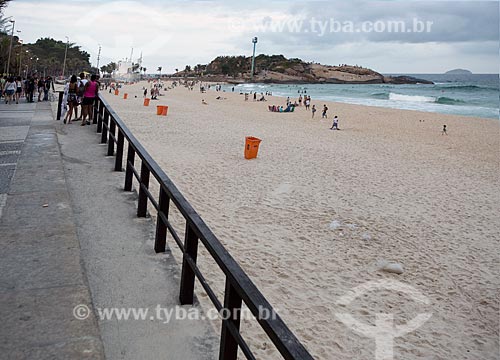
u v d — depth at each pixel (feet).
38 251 12.28
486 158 64.90
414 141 80.33
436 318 17.56
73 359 7.90
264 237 24.34
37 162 22.48
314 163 48.55
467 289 20.48
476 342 16.16
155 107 117.70
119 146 21.50
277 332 5.50
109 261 12.39
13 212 15.25
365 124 109.91
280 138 69.56
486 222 31.58
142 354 8.55
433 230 28.73
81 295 10.12
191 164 42.04
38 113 45.62
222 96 241.96
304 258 22.00
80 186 19.17
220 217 27.09
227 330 7.58
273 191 34.55
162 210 12.86
